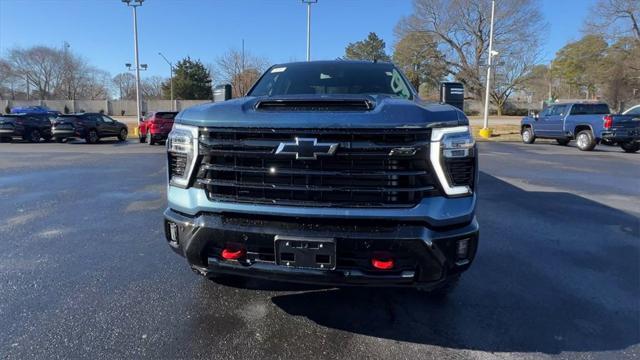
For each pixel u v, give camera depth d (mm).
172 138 2904
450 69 52500
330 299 3420
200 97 77688
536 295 3539
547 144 19609
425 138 2492
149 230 5273
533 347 2773
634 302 3428
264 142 2557
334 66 4531
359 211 2510
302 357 2631
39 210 6305
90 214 6070
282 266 2611
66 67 84250
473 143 2615
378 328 2988
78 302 3316
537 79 51438
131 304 3291
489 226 5555
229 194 2713
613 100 49531
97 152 15898
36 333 2861
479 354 2689
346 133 2475
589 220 5871
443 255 2551
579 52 56219
